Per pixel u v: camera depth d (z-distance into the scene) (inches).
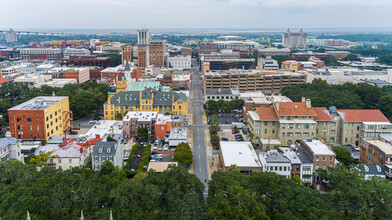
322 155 6067.9
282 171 5905.5
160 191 4849.9
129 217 4323.3
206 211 4687.5
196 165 7057.1
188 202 4436.5
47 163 6122.1
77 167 5408.5
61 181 4702.3
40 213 4345.5
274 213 4626.0
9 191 4503.0
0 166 4997.5
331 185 5128.0
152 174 5103.3
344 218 4296.3
